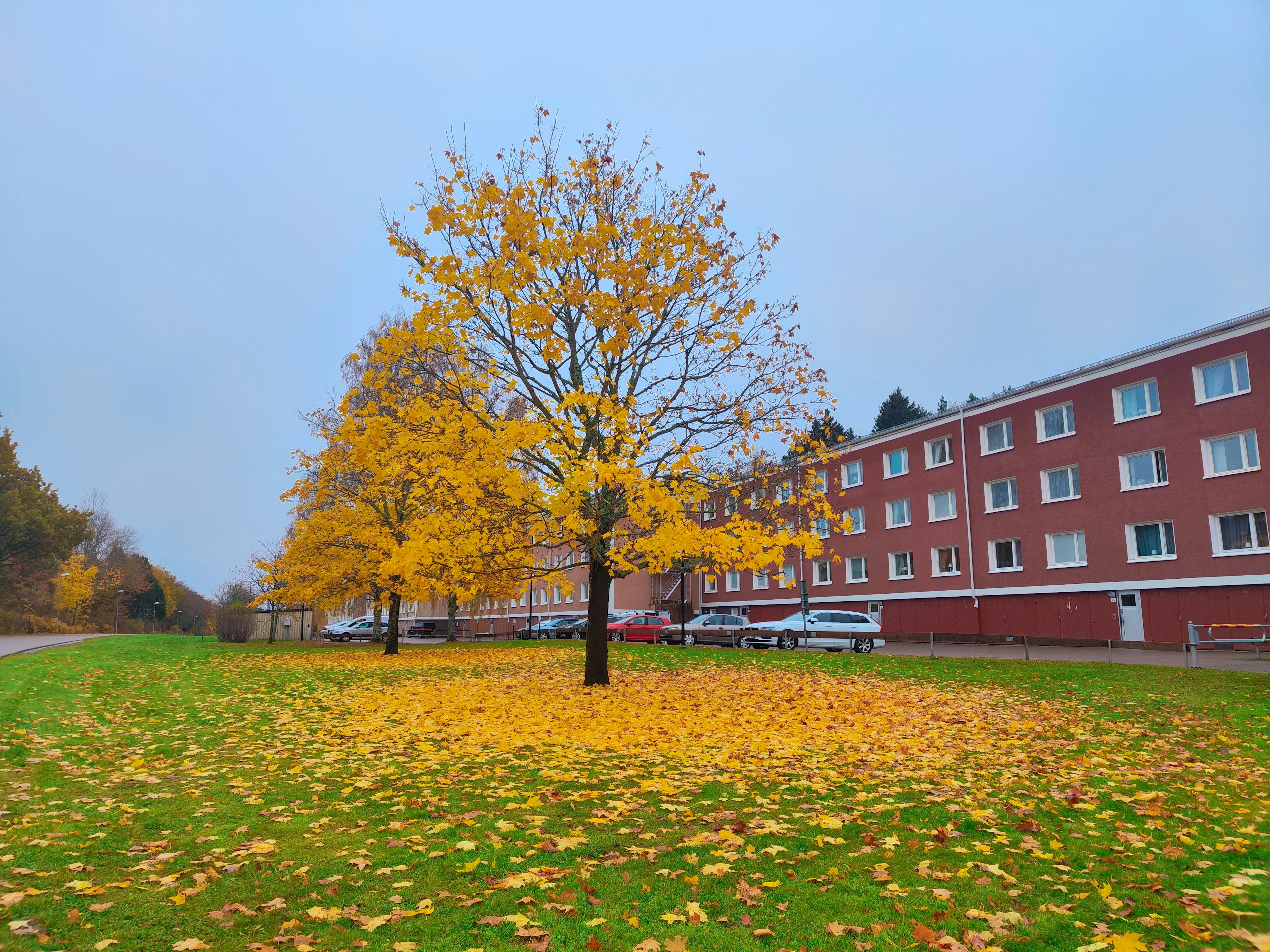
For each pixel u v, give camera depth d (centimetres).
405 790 697
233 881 468
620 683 1662
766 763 834
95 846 525
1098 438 2892
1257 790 706
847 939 403
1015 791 714
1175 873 491
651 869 498
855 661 2144
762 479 1471
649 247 1323
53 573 7156
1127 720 1166
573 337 1516
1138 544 2773
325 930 405
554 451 1127
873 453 3891
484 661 2250
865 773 787
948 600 3459
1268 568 2391
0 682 1371
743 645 3488
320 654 2594
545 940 396
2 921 402
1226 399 2523
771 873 490
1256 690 1392
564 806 646
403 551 1429
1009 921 416
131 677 1639
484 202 1314
